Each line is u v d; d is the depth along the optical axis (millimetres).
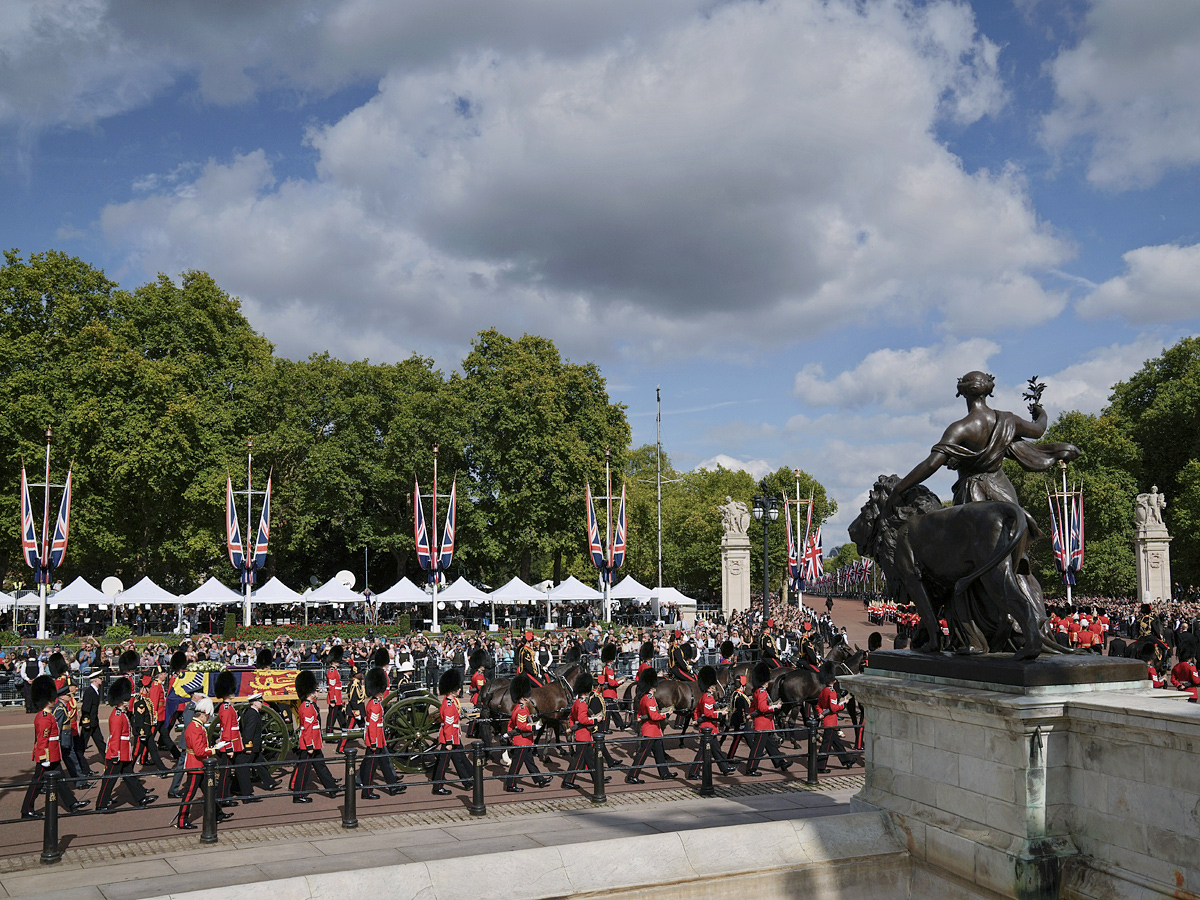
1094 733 8531
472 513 69875
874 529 11719
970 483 11336
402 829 14344
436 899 8250
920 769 10289
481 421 71688
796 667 24719
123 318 65375
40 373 58719
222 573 72562
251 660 33938
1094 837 8523
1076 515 65875
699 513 99812
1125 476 81062
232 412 66688
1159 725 7605
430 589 62906
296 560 77625
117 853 13188
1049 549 80062
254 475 67938
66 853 13250
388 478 69688
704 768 16812
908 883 10109
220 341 67750
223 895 7859
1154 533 67562
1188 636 25812
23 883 11508
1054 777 8781
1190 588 76938
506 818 15031
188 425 61156
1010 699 8719
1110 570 76750
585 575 89812
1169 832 7688
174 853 13016
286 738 19266
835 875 9742
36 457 57031
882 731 11031
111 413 58625
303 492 69312
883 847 10070
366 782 17047
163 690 21297
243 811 15984
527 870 8664
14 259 61219
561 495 70562
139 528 62969
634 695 24922
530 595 57906
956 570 10430
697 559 98188
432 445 70688
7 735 25469
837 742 19516
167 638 52312
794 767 19719
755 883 9352
